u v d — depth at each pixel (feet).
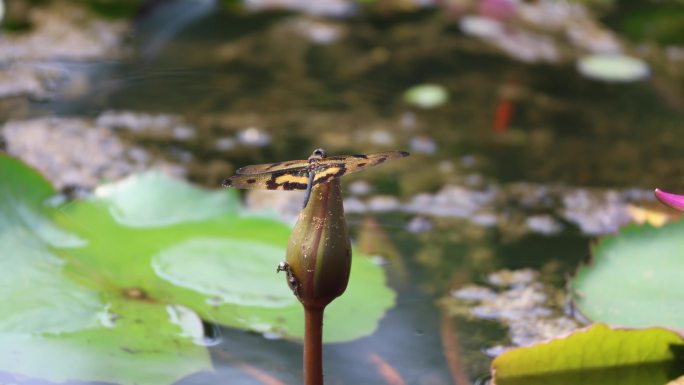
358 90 13.91
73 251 10.59
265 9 16.37
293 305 10.50
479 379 10.32
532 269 10.75
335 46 15.30
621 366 10.27
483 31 16.14
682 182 11.59
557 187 11.37
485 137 12.73
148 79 13.70
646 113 13.61
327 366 10.34
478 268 10.75
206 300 10.48
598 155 12.28
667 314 10.39
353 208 11.03
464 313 10.55
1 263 10.52
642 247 10.55
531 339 10.46
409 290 10.64
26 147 11.45
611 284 10.48
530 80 14.55
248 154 11.78
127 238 10.66
